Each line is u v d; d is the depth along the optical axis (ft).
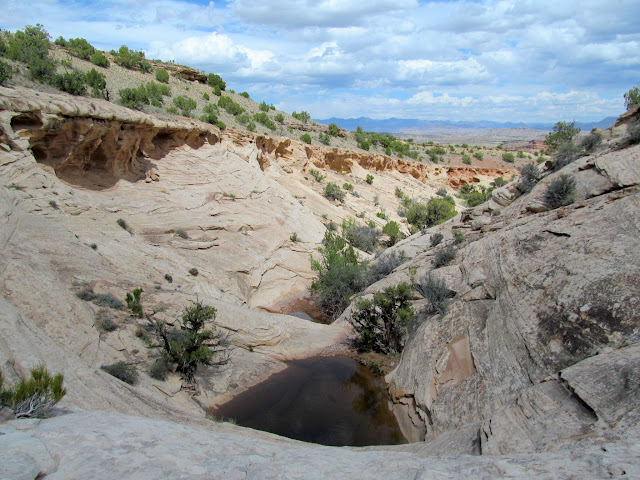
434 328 50.29
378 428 44.47
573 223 46.93
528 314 39.09
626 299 32.53
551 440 22.40
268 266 96.07
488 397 35.32
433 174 268.82
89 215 72.18
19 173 64.95
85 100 81.41
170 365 48.73
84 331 44.19
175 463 17.01
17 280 41.63
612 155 57.31
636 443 18.31
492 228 66.18
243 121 164.45
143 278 65.72
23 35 129.29
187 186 99.66
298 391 52.90
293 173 159.43
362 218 153.28
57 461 15.84
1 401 20.26
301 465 18.63
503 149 418.92
